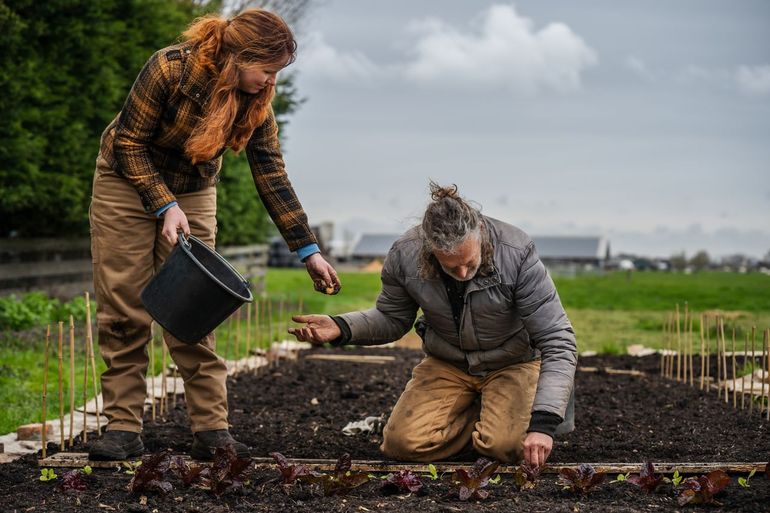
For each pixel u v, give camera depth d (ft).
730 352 27.73
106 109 38.70
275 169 13.84
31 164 33.71
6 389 19.98
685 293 57.31
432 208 11.89
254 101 12.45
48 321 34.32
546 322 12.57
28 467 13.37
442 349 13.92
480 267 12.50
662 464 12.62
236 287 12.53
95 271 13.35
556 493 11.44
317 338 13.23
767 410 17.22
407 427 13.42
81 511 10.69
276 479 12.07
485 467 11.47
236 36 11.82
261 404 19.16
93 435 15.81
